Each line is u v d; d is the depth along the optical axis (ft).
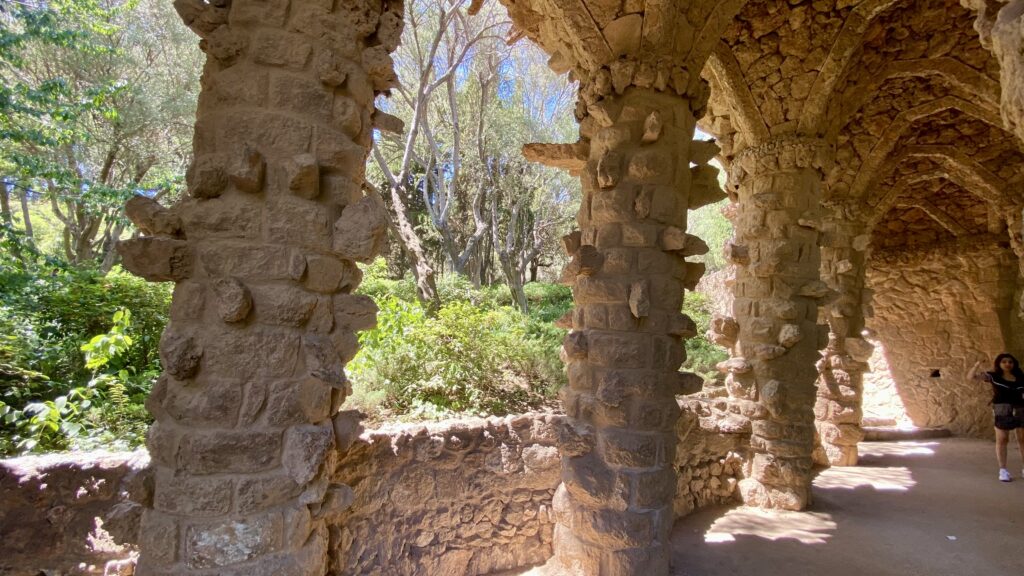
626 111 11.59
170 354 6.97
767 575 12.26
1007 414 21.54
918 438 31.24
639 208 11.39
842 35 16.69
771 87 17.72
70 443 12.82
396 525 10.85
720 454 17.74
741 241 18.42
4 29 23.39
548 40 13.75
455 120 47.24
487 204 65.62
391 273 61.87
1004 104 4.98
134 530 7.30
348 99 8.10
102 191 25.43
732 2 12.31
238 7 7.56
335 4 8.00
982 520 16.28
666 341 11.44
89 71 33.50
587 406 11.68
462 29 43.29
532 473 12.88
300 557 7.54
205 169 7.28
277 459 7.36
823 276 24.04
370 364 20.84
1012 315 30.17
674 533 14.80
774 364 17.44
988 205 30.71
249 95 7.50
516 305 52.60
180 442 7.06
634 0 11.43
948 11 19.99
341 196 7.98
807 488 17.19
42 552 8.07
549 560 12.55
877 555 13.50
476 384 22.66
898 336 35.04
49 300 18.80
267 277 7.41
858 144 24.29
